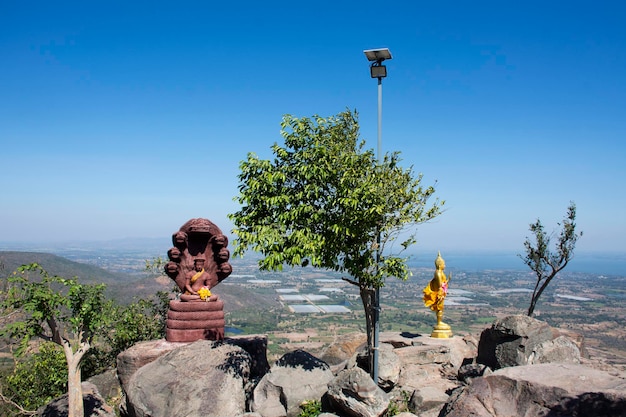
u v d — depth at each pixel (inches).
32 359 815.1
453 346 671.1
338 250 510.6
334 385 470.6
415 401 502.6
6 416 708.0
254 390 526.3
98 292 619.2
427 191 509.7
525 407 358.3
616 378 361.7
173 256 686.5
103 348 853.8
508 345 529.7
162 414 514.3
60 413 614.9
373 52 532.4
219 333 671.1
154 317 893.2
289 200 521.3
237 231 526.3
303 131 534.6
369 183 484.7
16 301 573.9
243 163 544.4
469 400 377.7
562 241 717.3
